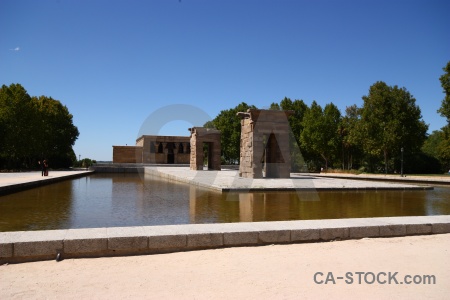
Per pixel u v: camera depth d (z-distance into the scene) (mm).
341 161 56531
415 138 42531
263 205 12367
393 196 15680
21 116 38875
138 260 5555
